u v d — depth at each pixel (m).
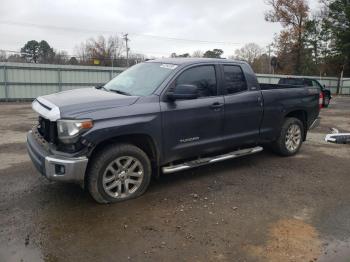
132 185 4.73
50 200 4.59
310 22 41.69
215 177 5.66
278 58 44.03
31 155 4.64
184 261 3.30
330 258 3.40
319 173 6.03
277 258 3.38
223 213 4.33
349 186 5.43
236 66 5.80
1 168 5.97
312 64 43.53
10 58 46.19
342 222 4.17
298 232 3.89
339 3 41.06
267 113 6.18
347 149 7.91
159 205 4.52
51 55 59.16
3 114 14.75
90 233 3.77
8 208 4.34
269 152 7.32
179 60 5.39
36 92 23.83
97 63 48.47
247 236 3.78
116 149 4.42
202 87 5.28
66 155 4.13
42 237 3.67
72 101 4.41
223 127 5.50
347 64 42.81
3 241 3.58
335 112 17.34
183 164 5.16
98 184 4.36
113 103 4.44
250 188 5.21
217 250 3.49
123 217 4.16
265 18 43.66
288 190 5.18
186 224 4.02
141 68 5.59
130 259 3.31
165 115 4.75
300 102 6.84
